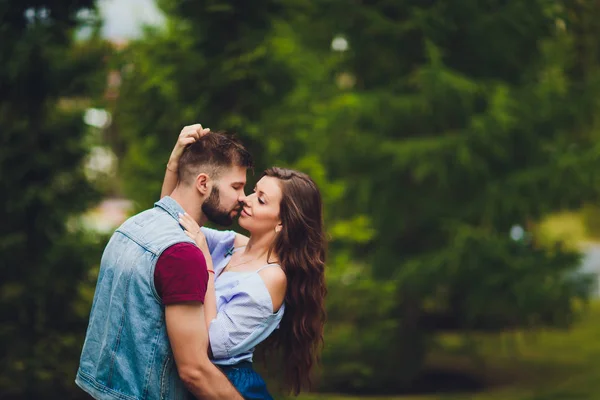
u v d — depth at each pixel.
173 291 2.29
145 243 2.36
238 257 2.70
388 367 7.85
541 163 7.96
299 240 2.64
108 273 2.42
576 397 7.40
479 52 8.09
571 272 8.03
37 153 5.91
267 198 2.62
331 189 6.88
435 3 8.05
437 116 7.88
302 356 2.75
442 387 7.89
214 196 2.47
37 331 5.77
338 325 7.82
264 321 2.48
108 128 7.15
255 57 6.06
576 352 9.60
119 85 6.46
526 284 7.55
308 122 6.61
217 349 2.41
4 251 5.86
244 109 6.29
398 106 7.75
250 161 2.53
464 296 8.05
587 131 8.23
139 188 6.70
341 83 8.82
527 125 7.80
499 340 8.63
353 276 7.82
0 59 5.72
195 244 2.36
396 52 8.17
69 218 6.26
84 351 2.44
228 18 6.16
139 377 2.34
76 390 5.55
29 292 5.82
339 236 7.32
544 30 8.04
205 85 6.25
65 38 6.00
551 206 7.82
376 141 7.79
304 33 8.10
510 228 8.05
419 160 7.59
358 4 8.18
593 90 7.89
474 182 7.87
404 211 8.09
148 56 6.34
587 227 20.25
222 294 2.52
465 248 7.64
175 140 6.43
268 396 2.54
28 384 5.46
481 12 8.01
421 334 8.03
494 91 7.92
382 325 7.72
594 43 8.47
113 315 2.37
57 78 5.91
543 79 8.45
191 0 6.13
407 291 8.00
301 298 2.65
